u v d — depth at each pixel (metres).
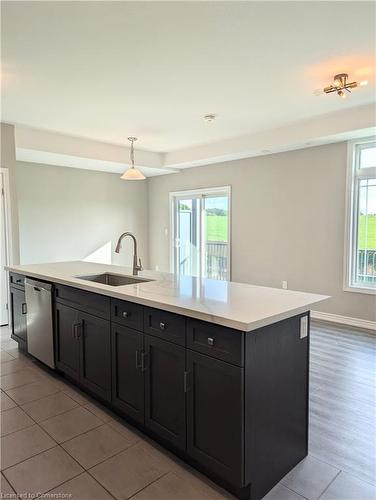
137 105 3.90
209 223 6.61
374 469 1.94
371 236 4.54
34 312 3.31
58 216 6.33
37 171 6.04
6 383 2.97
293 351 1.92
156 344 2.05
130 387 2.27
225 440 1.71
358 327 4.59
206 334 1.77
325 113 4.23
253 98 3.71
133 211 7.50
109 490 1.77
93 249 6.84
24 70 3.01
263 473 1.76
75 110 4.07
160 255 7.56
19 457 2.02
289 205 5.27
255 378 1.69
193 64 2.92
